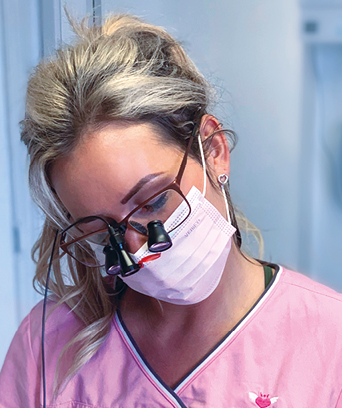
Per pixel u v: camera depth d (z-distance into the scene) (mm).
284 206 2049
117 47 895
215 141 984
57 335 1156
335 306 988
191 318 998
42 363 1085
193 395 967
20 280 1927
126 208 850
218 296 985
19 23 1499
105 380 1050
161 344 1032
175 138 885
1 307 1932
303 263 2271
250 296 1023
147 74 882
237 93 1851
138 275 919
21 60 1557
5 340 1947
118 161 822
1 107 1726
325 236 2355
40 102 881
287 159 2012
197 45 1707
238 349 973
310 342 952
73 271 1160
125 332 1077
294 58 1928
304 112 2105
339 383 906
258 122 1911
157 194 849
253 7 1751
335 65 2150
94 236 948
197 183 919
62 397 1071
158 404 987
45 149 885
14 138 1786
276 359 952
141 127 845
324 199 2328
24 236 1887
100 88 827
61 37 1325
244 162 1937
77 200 869
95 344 1078
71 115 838
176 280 916
